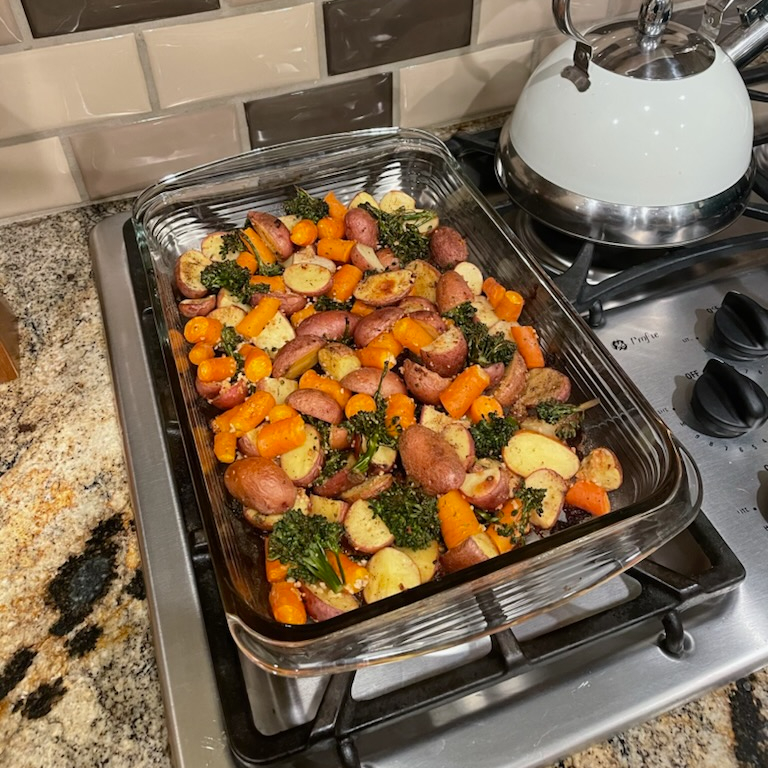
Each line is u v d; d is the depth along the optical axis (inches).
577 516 22.6
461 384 23.7
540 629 20.3
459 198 30.1
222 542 19.4
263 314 26.0
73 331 27.3
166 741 18.3
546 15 32.3
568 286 25.9
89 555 21.5
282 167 29.7
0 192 29.6
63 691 19.0
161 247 29.0
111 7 25.9
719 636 19.9
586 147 24.5
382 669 19.7
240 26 28.0
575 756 18.3
